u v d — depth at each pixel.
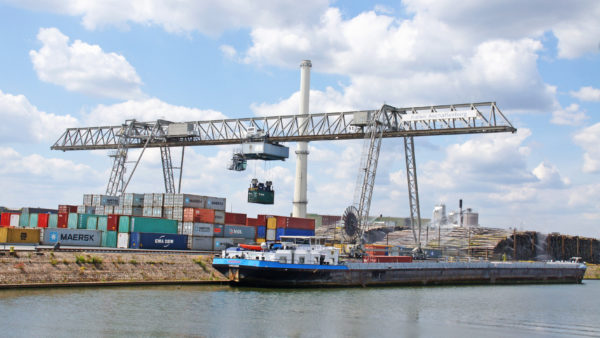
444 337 56.69
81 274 74.69
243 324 57.19
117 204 128.12
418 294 90.44
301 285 86.19
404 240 181.25
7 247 80.25
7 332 49.31
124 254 81.69
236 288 82.81
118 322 54.88
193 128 132.38
